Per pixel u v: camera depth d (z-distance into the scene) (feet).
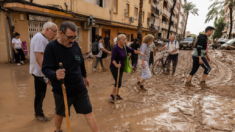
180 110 11.19
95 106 11.71
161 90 15.62
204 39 15.99
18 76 19.25
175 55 22.63
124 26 59.77
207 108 11.48
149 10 86.02
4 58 27.04
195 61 16.80
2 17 25.59
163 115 10.44
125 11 58.90
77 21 42.29
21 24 28.30
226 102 12.64
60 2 31.27
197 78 20.68
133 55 24.20
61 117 7.43
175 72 24.67
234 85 17.43
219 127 9.00
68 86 6.51
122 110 11.13
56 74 5.63
